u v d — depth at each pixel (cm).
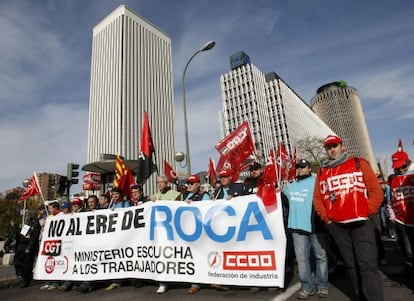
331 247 595
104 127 8062
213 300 451
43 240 671
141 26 8975
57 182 1117
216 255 498
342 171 366
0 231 3738
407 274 537
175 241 533
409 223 485
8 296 620
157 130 8575
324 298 431
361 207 344
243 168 754
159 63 9238
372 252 340
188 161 1246
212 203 525
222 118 9456
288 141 9062
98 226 616
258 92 9169
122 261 574
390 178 581
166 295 504
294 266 715
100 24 8994
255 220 483
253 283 461
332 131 16075
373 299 328
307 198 455
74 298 542
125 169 775
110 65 8362
